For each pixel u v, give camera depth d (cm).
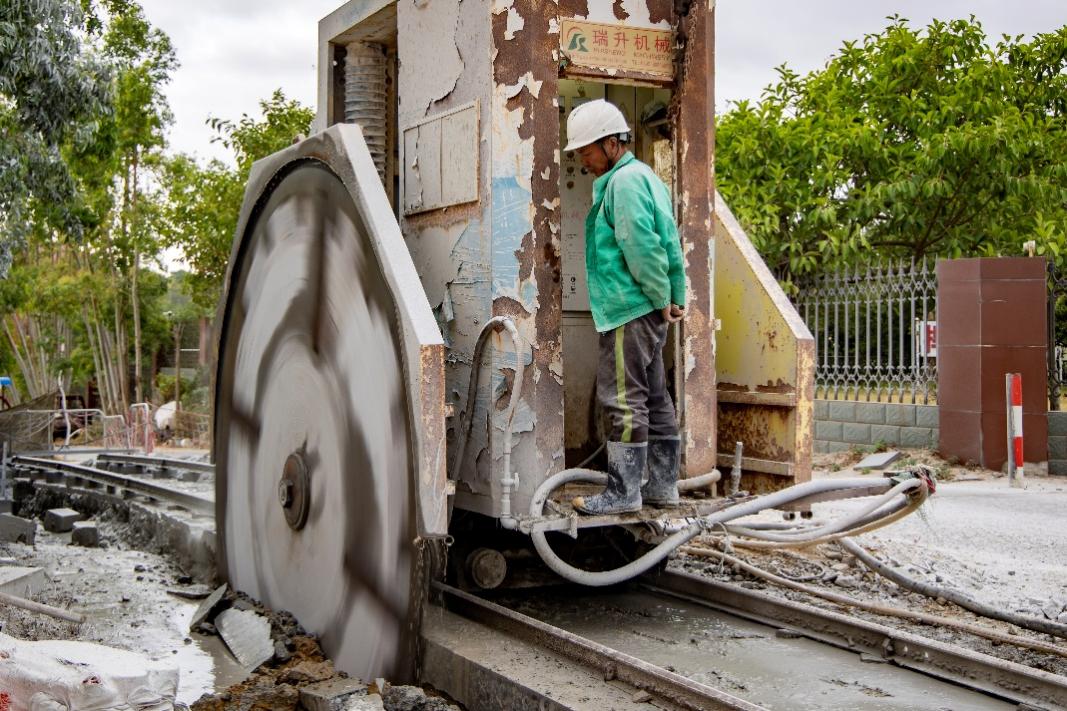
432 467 448
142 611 670
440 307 545
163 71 2777
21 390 4153
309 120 1945
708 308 562
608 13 532
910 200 1523
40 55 1181
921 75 1692
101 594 715
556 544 587
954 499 1044
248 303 649
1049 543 819
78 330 3578
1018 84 1714
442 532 448
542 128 510
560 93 621
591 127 493
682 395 555
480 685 441
